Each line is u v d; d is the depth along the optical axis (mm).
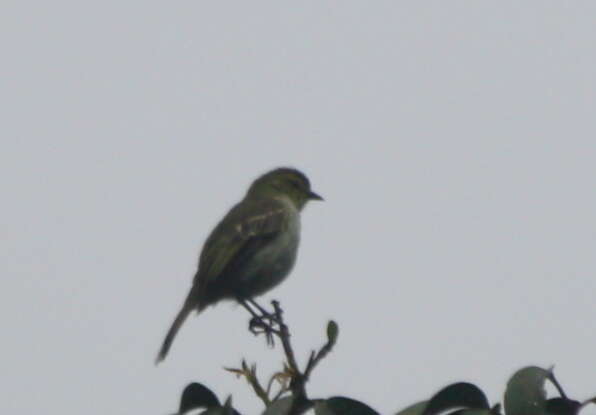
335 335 6121
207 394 5746
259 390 6285
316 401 5383
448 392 5113
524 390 5000
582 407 5051
